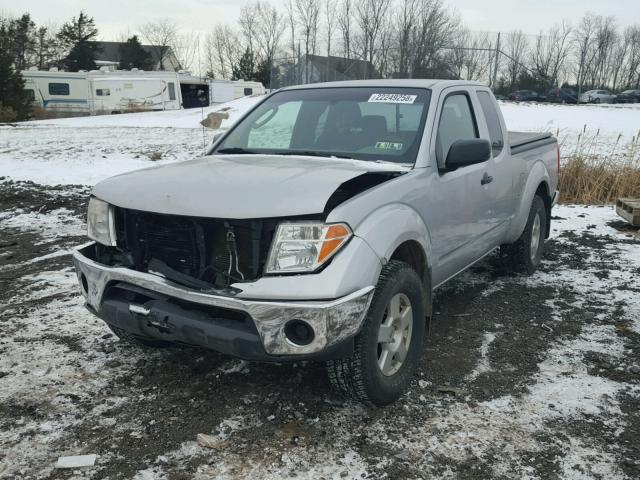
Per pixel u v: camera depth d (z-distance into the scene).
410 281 3.41
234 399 3.50
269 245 2.97
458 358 4.09
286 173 3.39
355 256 2.99
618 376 3.84
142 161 14.15
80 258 3.53
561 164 11.06
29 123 30.08
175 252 3.23
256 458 2.94
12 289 5.50
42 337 4.38
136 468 2.86
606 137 18.62
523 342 4.36
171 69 91.88
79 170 12.67
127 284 3.29
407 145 3.93
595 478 2.82
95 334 4.44
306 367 3.89
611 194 10.29
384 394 3.33
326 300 2.87
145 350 4.16
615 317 4.86
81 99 41.34
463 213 4.25
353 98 4.42
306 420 3.28
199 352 4.12
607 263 6.42
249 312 2.87
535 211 5.82
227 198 3.06
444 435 3.16
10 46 60.06
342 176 3.30
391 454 2.99
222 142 4.61
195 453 2.98
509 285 5.70
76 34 82.94
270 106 4.77
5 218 8.59
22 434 3.13
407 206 3.51
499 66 35.91
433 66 31.33
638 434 3.19
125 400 3.48
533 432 3.19
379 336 3.24
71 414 3.33
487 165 4.68
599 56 56.31
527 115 25.12
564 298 5.33
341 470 2.86
